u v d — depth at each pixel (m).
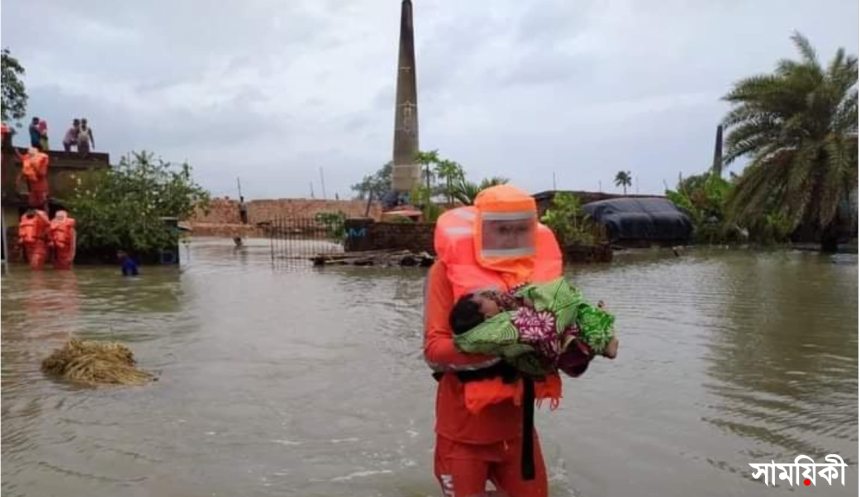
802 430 5.23
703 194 36.41
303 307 11.97
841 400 6.00
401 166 40.97
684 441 4.98
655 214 33.03
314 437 5.10
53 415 5.58
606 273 18.92
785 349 8.12
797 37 27.02
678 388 6.38
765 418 5.50
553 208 26.91
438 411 3.29
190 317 10.77
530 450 3.12
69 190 25.38
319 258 22.06
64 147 26.27
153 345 8.40
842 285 15.33
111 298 13.38
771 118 27.31
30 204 21.84
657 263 22.89
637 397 6.06
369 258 22.25
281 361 7.54
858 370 7.05
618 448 4.84
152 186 23.38
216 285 15.99
